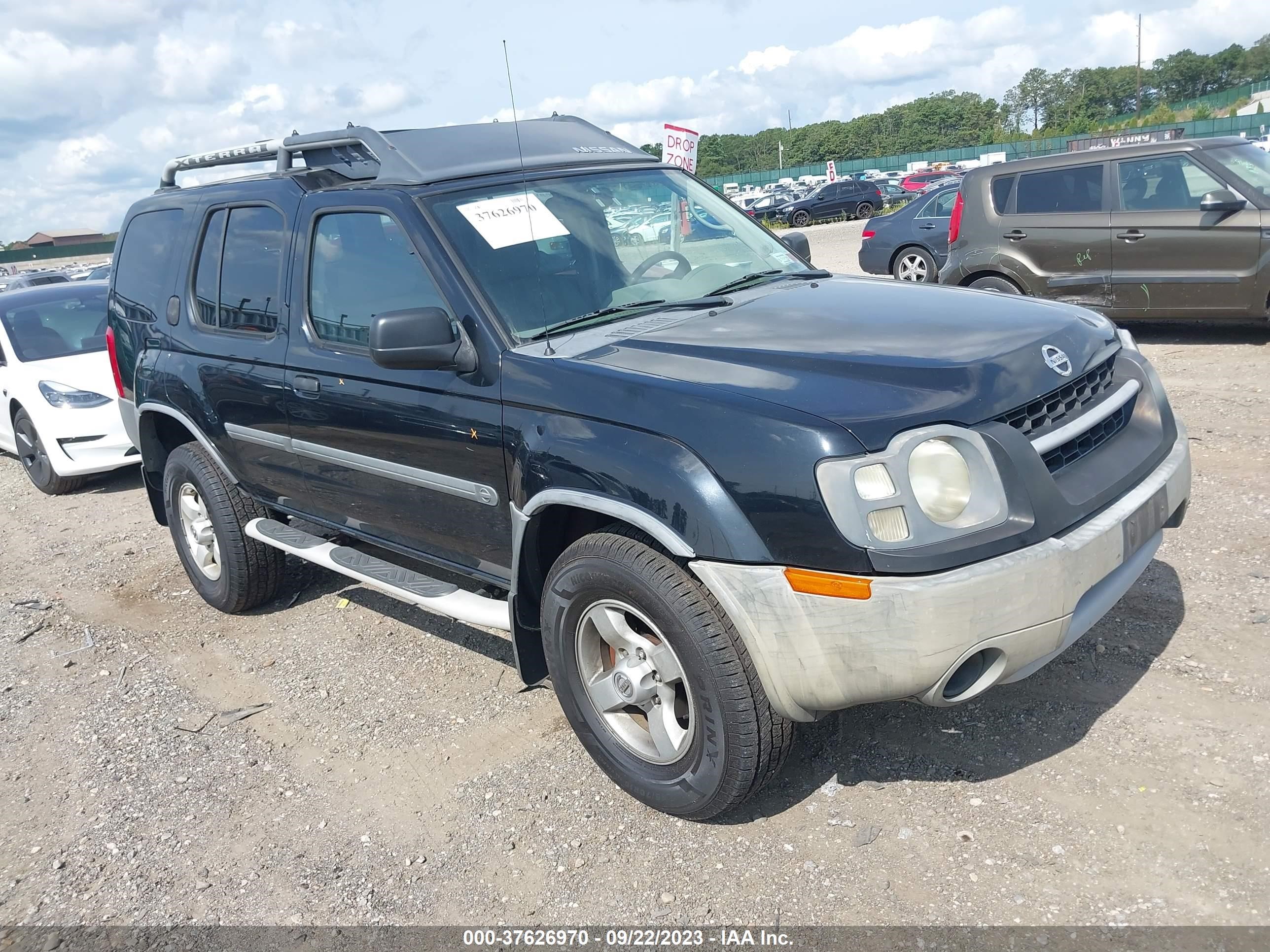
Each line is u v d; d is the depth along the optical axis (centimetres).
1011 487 259
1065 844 274
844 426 254
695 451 269
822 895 269
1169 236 810
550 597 316
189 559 522
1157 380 342
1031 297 362
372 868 303
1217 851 264
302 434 410
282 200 419
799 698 266
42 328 857
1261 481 512
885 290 362
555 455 299
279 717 402
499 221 357
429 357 322
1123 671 353
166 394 488
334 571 417
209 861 316
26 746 402
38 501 815
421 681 418
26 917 299
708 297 363
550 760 349
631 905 275
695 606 276
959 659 251
